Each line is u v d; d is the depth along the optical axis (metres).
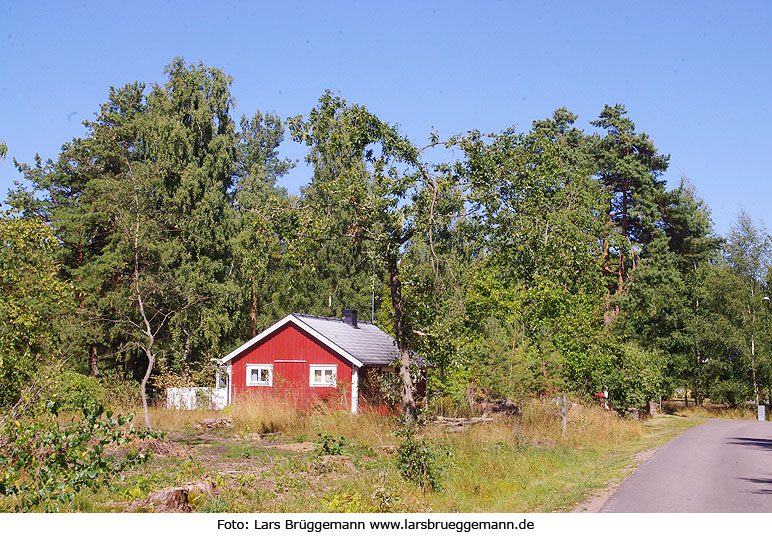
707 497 11.48
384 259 20.42
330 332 30.19
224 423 23.62
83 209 36.84
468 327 26.59
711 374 51.47
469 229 19.77
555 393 23.89
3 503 9.05
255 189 49.09
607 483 13.24
